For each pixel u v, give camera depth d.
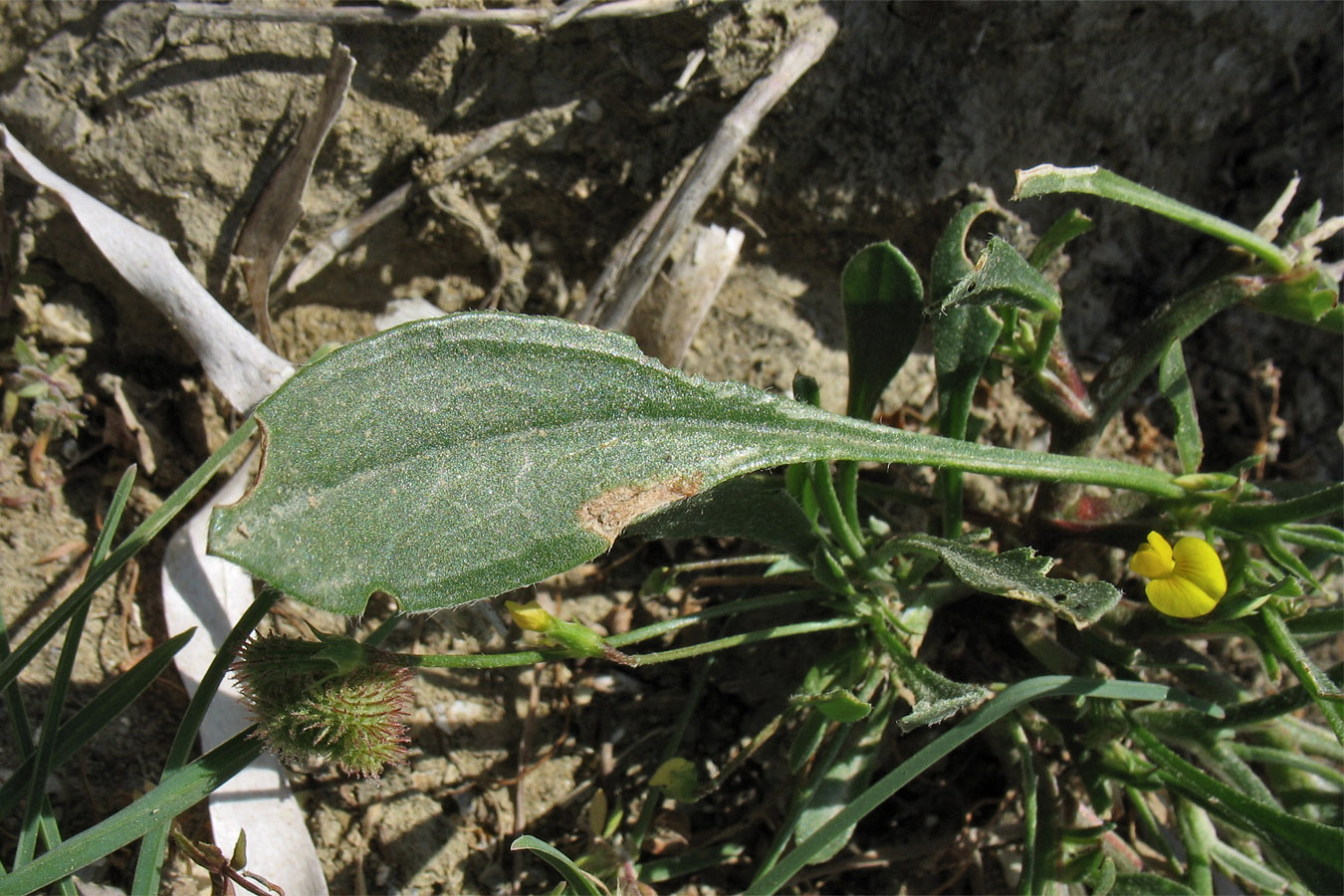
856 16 0.24
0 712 0.22
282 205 0.23
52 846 0.19
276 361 0.23
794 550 0.21
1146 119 0.26
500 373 0.19
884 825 0.24
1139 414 0.27
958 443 0.20
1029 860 0.21
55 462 0.23
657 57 0.23
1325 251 0.27
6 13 0.22
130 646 0.22
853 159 0.24
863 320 0.22
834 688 0.21
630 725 0.24
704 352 0.25
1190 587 0.20
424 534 0.18
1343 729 0.20
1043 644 0.23
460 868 0.22
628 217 0.24
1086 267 0.27
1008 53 0.25
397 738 0.19
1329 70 0.26
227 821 0.21
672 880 0.23
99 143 0.22
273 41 0.22
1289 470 0.27
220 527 0.17
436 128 0.23
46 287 0.23
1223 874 0.23
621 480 0.19
